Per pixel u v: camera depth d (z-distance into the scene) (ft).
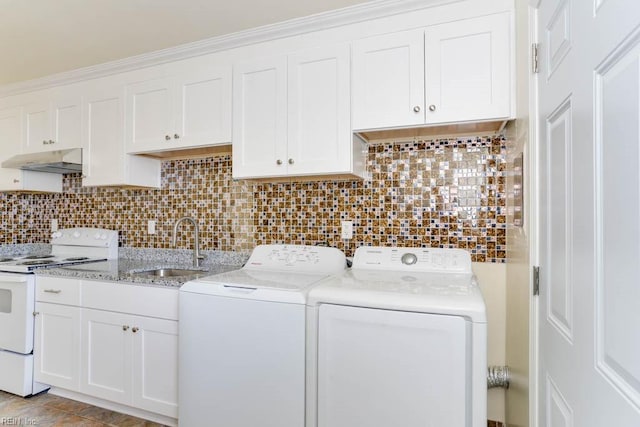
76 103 8.24
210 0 5.52
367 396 4.09
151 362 6.01
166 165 8.54
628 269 1.90
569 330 2.79
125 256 8.90
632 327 1.85
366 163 6.81
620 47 1.98
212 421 4.96
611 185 2.09
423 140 6.45
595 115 2.31
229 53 6.82
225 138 6.70
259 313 4.71
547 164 3.44
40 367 7.07
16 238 9.93
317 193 7.19
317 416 4.36
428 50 5.37
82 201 9.52
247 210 7.76
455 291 4.26
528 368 3.98
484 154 6.09
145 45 6.92
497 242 5.97
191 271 7.46
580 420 2.54
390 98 5.57
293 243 7.35
